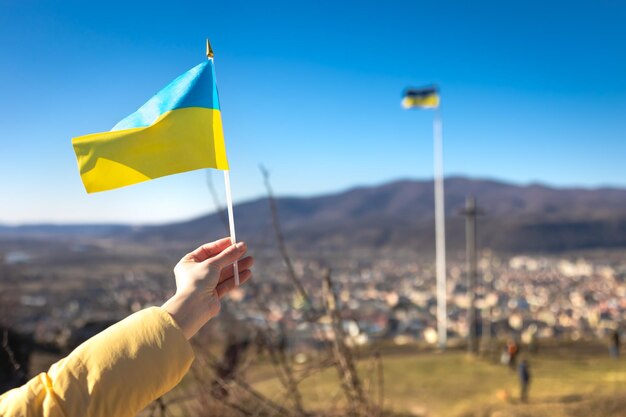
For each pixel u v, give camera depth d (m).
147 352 1.00
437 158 25.56
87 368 0.97
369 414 4.26
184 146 1.46
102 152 1.39
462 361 18.23
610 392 11.35
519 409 10.70
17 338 5.96
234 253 1.24
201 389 4.20
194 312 1.13
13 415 0.93
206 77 1.54
